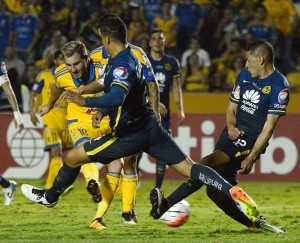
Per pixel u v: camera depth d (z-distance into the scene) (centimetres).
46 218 2522
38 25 4856
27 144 4247
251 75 2097
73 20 4866
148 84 2180
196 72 4734
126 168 2281
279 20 4975
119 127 1842
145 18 4925
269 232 2142
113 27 1791
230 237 2017
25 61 4762
